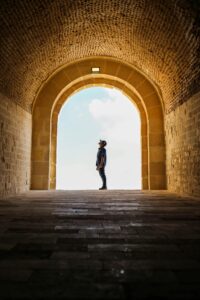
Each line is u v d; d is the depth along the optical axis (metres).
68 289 1.58
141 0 7.28
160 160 11.16
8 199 6.99
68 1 7.49
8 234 3.00
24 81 9.30
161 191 10.02
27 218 4.04
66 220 3.87
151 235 2.96
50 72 11.11
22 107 9.81
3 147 7.81
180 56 7.78
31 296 1.49
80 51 10.88
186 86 8.05
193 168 7.57
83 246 2.52
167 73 9.36
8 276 1.78
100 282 1.68
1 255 2.24
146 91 11.49
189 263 2.04
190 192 7.81
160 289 1.58
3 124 7.83
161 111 11.39
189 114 7.92
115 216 4.22
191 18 6.18
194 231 3.15
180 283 1.67
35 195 8.25
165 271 1.88
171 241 2.70
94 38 10.13
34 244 2.59
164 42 8.20
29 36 7.81
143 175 11.55
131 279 1.73
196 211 4.75
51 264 2.02
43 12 7.34
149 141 11.27
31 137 11.04
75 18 8.52
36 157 11.07
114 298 1.47
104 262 2.06
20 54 8.05
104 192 9.53
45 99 11.34
